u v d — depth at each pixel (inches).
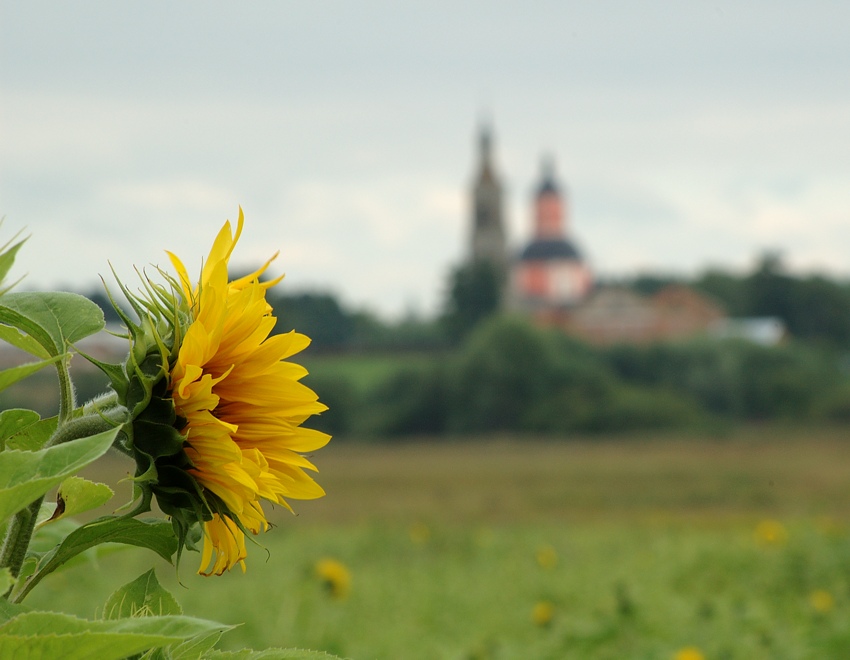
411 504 1496.1
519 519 1254.9
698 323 4200.3
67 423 41.6
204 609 310.0
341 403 2824.8
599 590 382.0
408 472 2023.9
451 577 454.0
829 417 2819.9
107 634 31.2
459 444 2613.2
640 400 2721.5
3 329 42.8
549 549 593.6
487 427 2743.6
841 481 1640.0
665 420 2694.4
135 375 41.9
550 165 5561.0
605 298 4271.7
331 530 805.2
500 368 2743.6
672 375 2923.2
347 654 248.4
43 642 31.0
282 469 43.6
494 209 5526.6
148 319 42.3
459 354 2982.3
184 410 41.5
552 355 2785.4
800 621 291.7
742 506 1357.0
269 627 275.4
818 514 1226.6
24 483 33.5
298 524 1108.5
